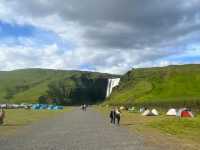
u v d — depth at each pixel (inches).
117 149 1155.9
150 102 7559.1
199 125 2222.0
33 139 1475.1
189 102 5536.4
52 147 1190.9
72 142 1363.2
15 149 1132.5
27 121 2970.0
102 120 3193.9
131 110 6545.3
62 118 3595.0
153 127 2250.2
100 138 1536.7
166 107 6225.4
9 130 1979.6
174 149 1176.2
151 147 1218.6
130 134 1749.5
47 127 2251.5
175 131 1903.3
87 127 2268.7
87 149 1146.0
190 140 1470.2
